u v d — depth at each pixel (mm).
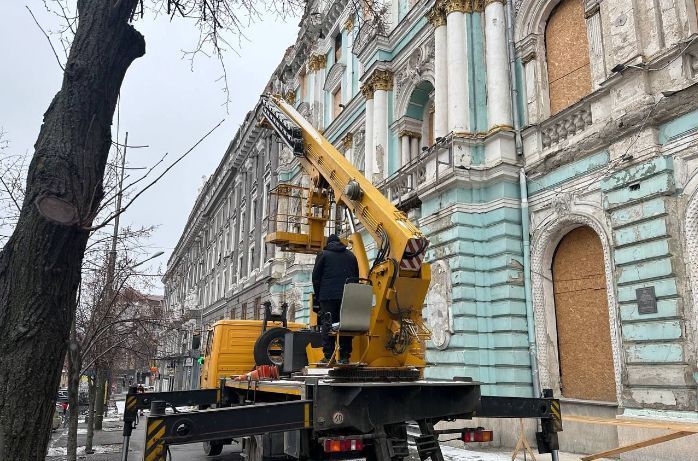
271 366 8508
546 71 12648
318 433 5211
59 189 2938
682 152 8633
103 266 11969
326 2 26438
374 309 6020
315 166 8711
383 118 18438
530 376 11422
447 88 14328
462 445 11320
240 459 11781
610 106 10188
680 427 6559
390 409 5410
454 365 12023
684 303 8352
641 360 8805
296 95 31172
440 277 12812
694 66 8781
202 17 4773
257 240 34156
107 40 3307
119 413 30703
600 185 10195
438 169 13352
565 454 10023
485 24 13969
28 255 2854
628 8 9836
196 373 26953
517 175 12398
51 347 2857
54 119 3121
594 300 10578
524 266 11930
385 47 18688
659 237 8734
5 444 2648
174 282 69500
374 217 6680
